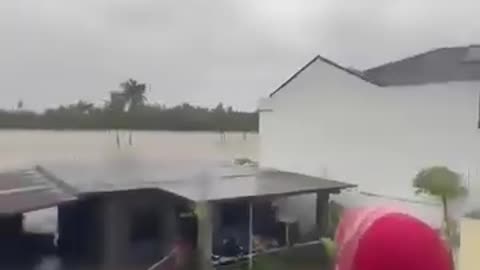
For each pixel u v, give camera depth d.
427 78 25.41
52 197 18.53
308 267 19.03
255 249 20.97
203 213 19.20
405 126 24.84
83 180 21.48
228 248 20.47
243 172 26.33
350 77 27.17
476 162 22.16
